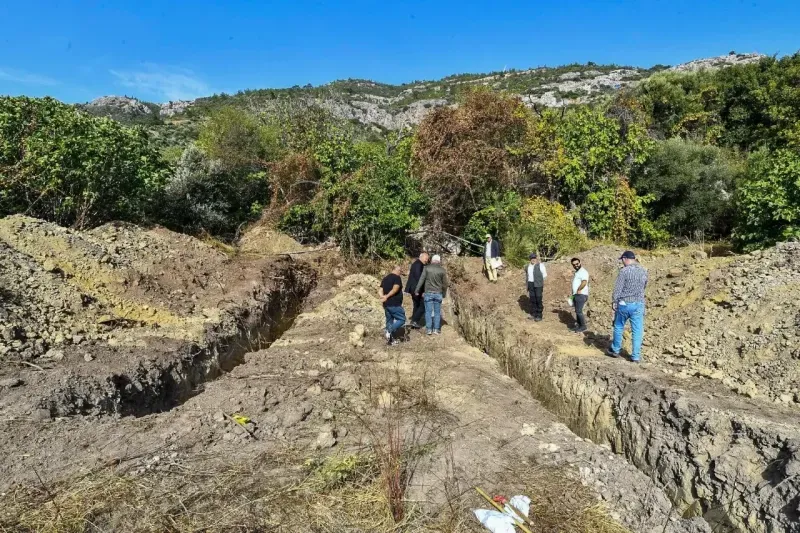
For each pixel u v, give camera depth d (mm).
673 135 26062
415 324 10195
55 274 8219
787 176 12758
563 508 4340
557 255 15195
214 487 4266
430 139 16281
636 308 7930
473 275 14406
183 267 10695
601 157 16734
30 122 11055
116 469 4398
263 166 16875
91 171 11070
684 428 5797
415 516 4141
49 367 6070
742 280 9250
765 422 5234
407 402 6355
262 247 14914
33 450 4547
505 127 16500
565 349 9031
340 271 14461
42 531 3584
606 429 6922
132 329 7758
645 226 17047
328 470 4535
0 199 10648
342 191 15062
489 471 4844
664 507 4469
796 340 6844
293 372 7379
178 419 5414
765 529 4465
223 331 8727
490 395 6660
